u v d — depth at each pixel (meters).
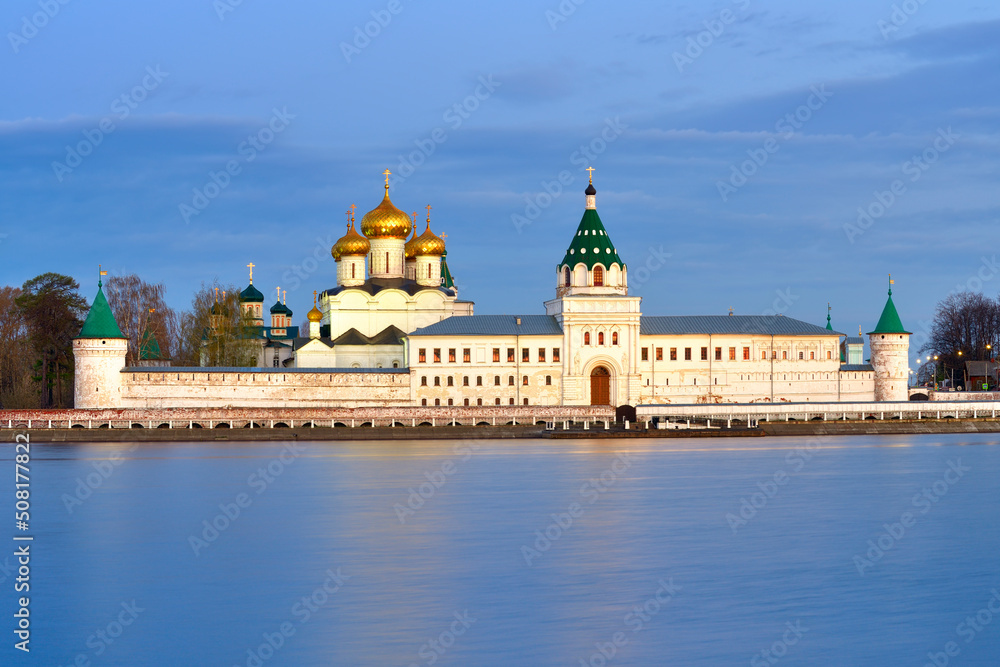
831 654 39.34
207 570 52.25
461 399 152.12
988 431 143.12
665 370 156.50
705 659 38.69
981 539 59.47
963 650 39.81
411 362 151.62
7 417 132.25
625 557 54.66
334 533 61.81
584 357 153.12
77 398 139.75
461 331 153.12
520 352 153.00
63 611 45.03
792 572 51.28
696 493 77.94
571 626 42.41
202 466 98.44
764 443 125.19
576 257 156.00
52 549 57.78
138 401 140.88
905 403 146.12
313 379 147.12
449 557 54.75
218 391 143.38
